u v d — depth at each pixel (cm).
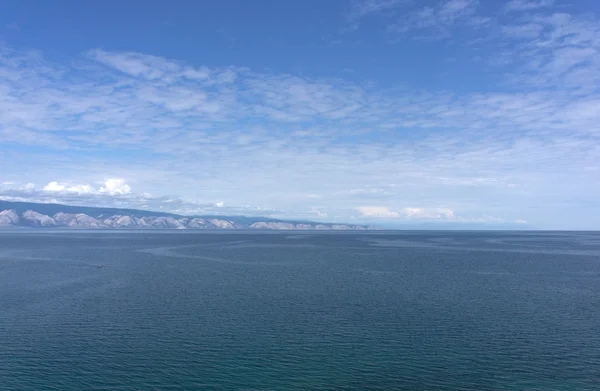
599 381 3600
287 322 5138
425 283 7975
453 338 4581
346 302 6216
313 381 3594
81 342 4444
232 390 3444
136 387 3488
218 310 5716
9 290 7156
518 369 3819
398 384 3553
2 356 4075
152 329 4866
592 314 5562
